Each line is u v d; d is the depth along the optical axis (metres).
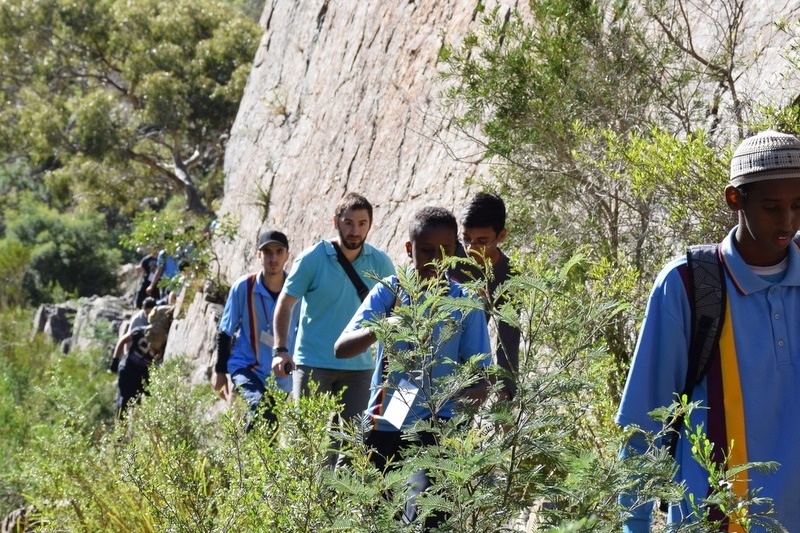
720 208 4.90
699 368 3.06
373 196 12.03
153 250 16.95
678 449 3.09
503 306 3.02
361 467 3.17
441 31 7.47
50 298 33.09
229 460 4.94
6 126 40.97
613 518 2.81
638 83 6.27
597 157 5.98
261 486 4.29
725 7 6.24
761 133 3.04
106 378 16.05
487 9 10.75
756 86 6.00
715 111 6.18
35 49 40.75
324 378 6.71
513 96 6.59
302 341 6.79
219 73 39.12
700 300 3.05
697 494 2.99
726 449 3.00
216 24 40.22
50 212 39.25
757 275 3.03
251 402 7.33
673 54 6.33
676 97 6.18
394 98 12.45
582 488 2.71
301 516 3.94
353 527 3.02
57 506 5.68
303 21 17.02
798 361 3.01
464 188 9.60
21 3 40.38
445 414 4.21
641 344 3.12
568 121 6.24
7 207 50.22
